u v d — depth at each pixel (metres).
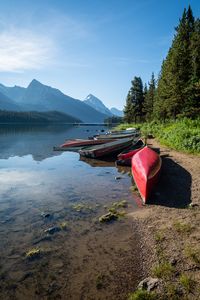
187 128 23.56
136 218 8.12
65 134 56.06
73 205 9.62
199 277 4.78
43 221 8.23
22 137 45.94
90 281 5.21
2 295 4.95
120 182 12.82
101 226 7.72
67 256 6.15
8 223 8.13
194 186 10.35
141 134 32.75
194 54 30.50
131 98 61.59
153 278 4.95
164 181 11.48
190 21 37.00
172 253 5.72
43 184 12.73
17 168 17.05
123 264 5.70
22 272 5.61
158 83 46.22
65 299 4.76
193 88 28.88
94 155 20.55
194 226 6.91
